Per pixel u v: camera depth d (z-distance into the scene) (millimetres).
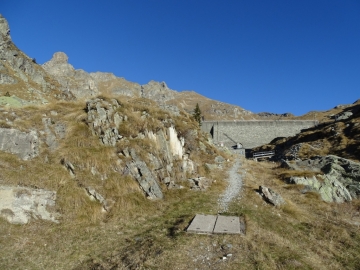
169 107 25828
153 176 13070
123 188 11398
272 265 7672
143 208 11203
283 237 10109
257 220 11188
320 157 24875
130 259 7668
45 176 10297
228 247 8531
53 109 14680
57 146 12078
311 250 9500
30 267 7102
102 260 7766
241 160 30234
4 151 10695
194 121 29031
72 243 8438
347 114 63125
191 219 10719
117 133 13516
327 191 18016
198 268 7465
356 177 19875
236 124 70688
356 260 9141
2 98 21547
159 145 15336
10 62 55094
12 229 8203
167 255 7887
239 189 15828
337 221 12984
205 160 21406
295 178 19375
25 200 9039
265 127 70750
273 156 44438
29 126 12266
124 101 16359
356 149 34719
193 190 14625
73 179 10648
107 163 11820
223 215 11398
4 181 9297
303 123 71688
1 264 6961
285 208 13227
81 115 14133
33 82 56094
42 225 8766
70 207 9688
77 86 97375
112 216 10188
